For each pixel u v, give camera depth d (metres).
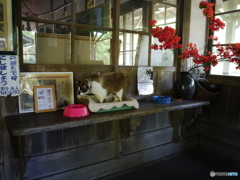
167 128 2.37
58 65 1.56
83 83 1.46
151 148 2.25
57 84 1.55
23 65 1.42
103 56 1.82
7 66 1.31
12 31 1.30
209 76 2.52
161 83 2.20
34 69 1.46
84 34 1.69
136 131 2.12
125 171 2.06
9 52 1.30
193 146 2.63
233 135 2.27
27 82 1.44
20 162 1.49
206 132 2.58
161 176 2.00
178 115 2.33
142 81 2.01
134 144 2.12
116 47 1.81
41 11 1.49
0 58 1.29
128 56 1.94
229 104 2.30
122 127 1.85
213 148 2.50
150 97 2.12
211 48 2.49
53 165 1.67
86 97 1.52
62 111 1.51
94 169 1.88
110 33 1.82
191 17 2.30
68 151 1.72
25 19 1.42
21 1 1.40
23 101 1.44
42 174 1.63
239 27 2.20
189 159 2.36
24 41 1.44
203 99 2.23
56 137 1.66
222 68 2.38
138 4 1.94
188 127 2.55
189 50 2.06
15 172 1.48
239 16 2.19
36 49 1.50
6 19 1.28
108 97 1.63
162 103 1.91
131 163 2.12
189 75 2.15
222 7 2.35
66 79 1.58
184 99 2.11
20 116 1.36
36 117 1.34
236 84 2.21
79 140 1.78
